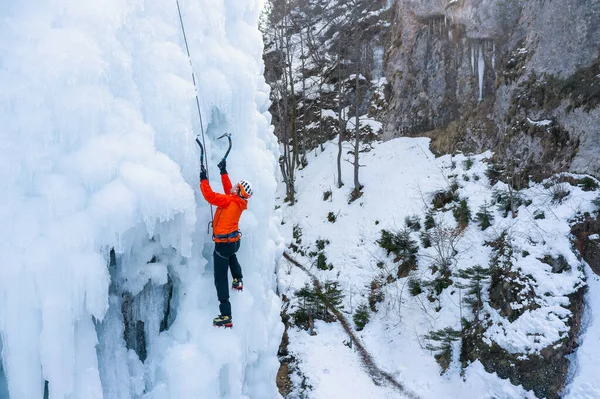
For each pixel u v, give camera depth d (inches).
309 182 938.1
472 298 496.7
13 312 157.2
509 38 668.1
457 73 775.1
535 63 611.8
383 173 798.5
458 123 740.0
